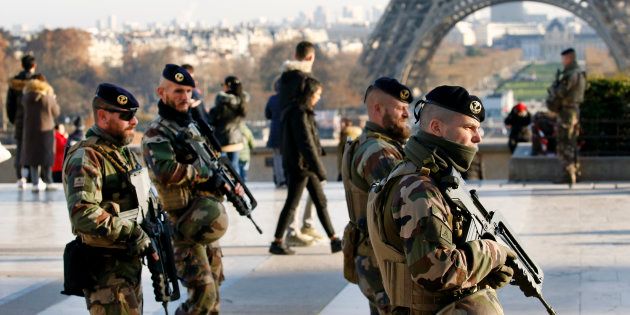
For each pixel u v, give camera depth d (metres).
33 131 24.80
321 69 190.25
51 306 12.29
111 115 8.43
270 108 25.28
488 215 6.86
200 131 10.42
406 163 6.73
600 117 25.28
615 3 121.19
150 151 9.91
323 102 180.62
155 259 8.41
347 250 9.06
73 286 8.31
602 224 18.20
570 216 19.27
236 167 23.53
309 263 14.91
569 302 12.15
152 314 12.05
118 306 8.32
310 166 14.91
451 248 6.41
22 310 12.09
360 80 136.75
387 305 8.73
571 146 24.16
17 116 25.58
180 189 10.00
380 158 8.59
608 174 24.98
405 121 8.88
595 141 25.34
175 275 8.73
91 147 8.38
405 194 6.50
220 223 9.98
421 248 6.38
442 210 6.46
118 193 8.42
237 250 16.06
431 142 6.66
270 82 199.62
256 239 17.09
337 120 131.12
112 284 8.34
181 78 9.95
